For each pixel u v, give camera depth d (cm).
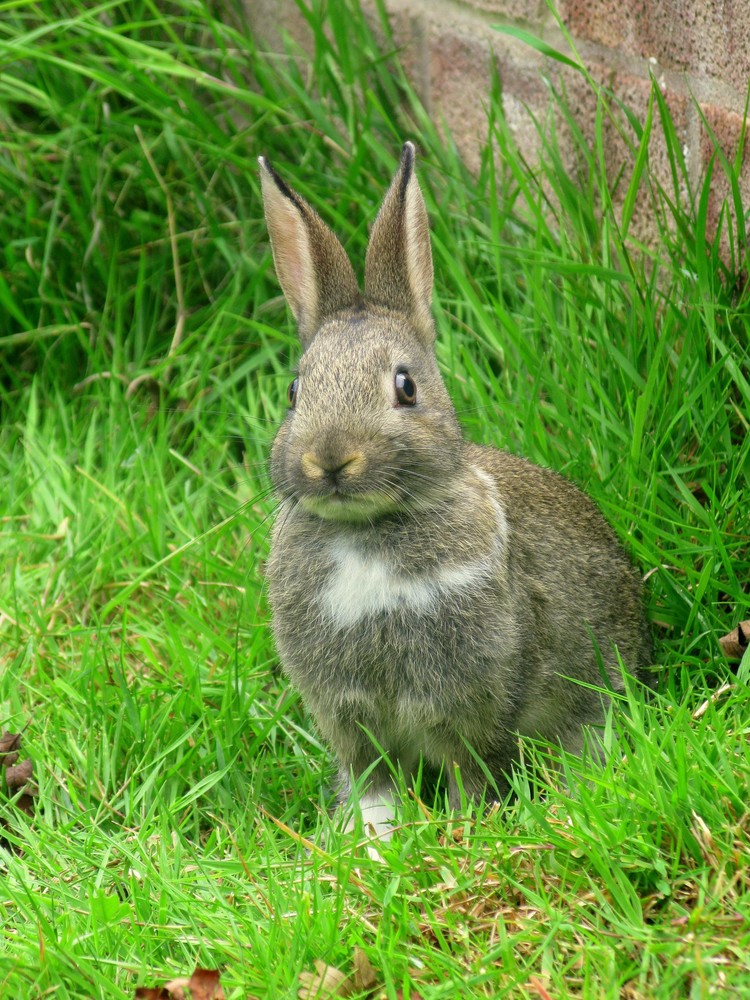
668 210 768
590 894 468
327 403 552
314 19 915
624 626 661
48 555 792
